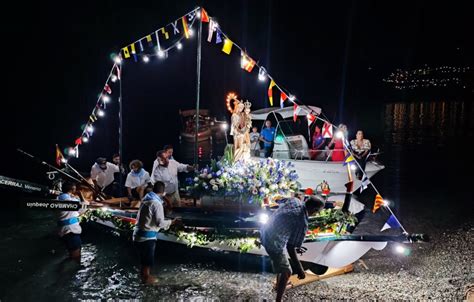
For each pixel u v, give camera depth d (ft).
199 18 27.27
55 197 25.54
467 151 58.90
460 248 24.80
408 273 21.72
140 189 29.53
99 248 26.32
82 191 30.09
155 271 22.76
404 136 75.51
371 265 23.00
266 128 38.81
